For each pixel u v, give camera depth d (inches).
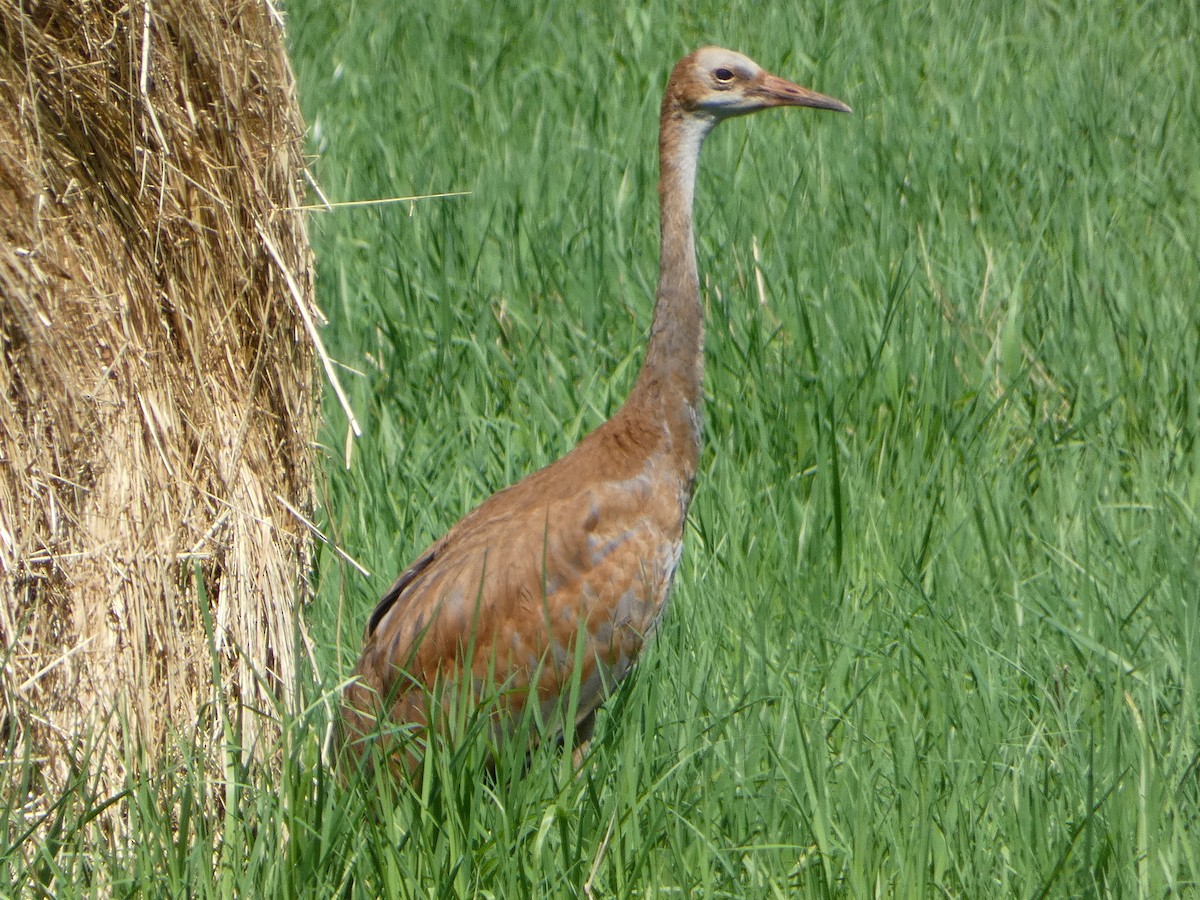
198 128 399.9
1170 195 802.2
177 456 406.0
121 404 394.3
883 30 1094.4
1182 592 474.0
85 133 381.4
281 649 436.1
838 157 852.0
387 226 750.5
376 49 1078.4
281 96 425.4
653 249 747.4
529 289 705.6
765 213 772.6
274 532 433.7
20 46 366.3
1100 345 640.4
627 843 378.0
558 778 408.5
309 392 450.3
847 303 669.3
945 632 458.3
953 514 535.8
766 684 436.1
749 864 382.9
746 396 609.9
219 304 412.8
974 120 909.2
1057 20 1151.0
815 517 522.3
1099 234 735.1
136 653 398.6
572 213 784.3
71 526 388.2
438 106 956.6
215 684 394.0
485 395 617.3
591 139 884.0
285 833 391.9
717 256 712.4
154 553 401.1
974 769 408.5
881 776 414.6
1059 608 483.2
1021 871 374.0
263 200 418.0
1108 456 563.2
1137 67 1005.8
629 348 656.4
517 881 367.6
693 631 479.2
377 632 437.1
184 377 407.5
